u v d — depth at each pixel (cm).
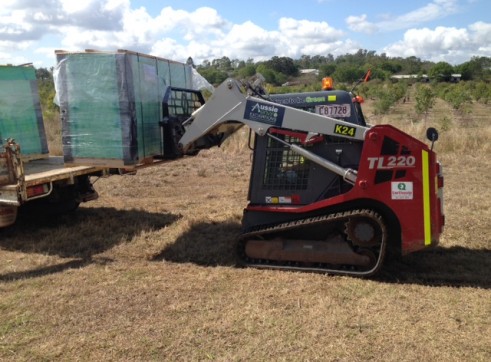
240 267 537
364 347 363
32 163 786
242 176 1098
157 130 600
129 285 485
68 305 442
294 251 520
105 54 534
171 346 369
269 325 396
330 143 515
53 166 746
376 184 483
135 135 546
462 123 2364
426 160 469
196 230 682
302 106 536
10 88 762
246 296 453
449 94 3872
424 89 3191
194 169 1181
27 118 796
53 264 558
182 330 392
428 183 471
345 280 488
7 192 570
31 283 495
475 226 671
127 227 702
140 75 558
